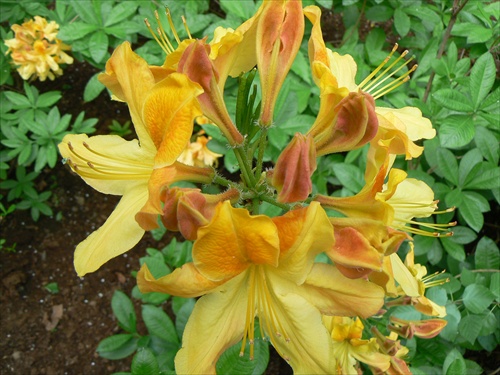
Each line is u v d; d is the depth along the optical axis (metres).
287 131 0.22
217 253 0.11
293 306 0.12
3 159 0.31
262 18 0.12
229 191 0.12
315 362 0.12
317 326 0.12
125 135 0.35
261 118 0.13
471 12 0.26
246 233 0.11
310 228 0.11
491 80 0.21
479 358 0.30
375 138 0.12
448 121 0.21
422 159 0.27
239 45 0.13
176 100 0.10
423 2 0.31
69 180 0.36
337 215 0.21
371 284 0.12
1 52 0.32
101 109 0.37
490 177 0.23
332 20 0.37
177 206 0.10
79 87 0.37
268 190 0.13
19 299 0.33
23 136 0.30
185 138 0.10
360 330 0.17
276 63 0.13
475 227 0.23
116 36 0.26
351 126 0.12
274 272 0.12
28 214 0.35
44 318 0.33
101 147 0.13
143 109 0.11
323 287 0.12
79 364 0.32
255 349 0.16
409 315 0.19
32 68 0.30
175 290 0.11
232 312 0.12
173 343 0.23
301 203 0.13
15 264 0.34
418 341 0.24
